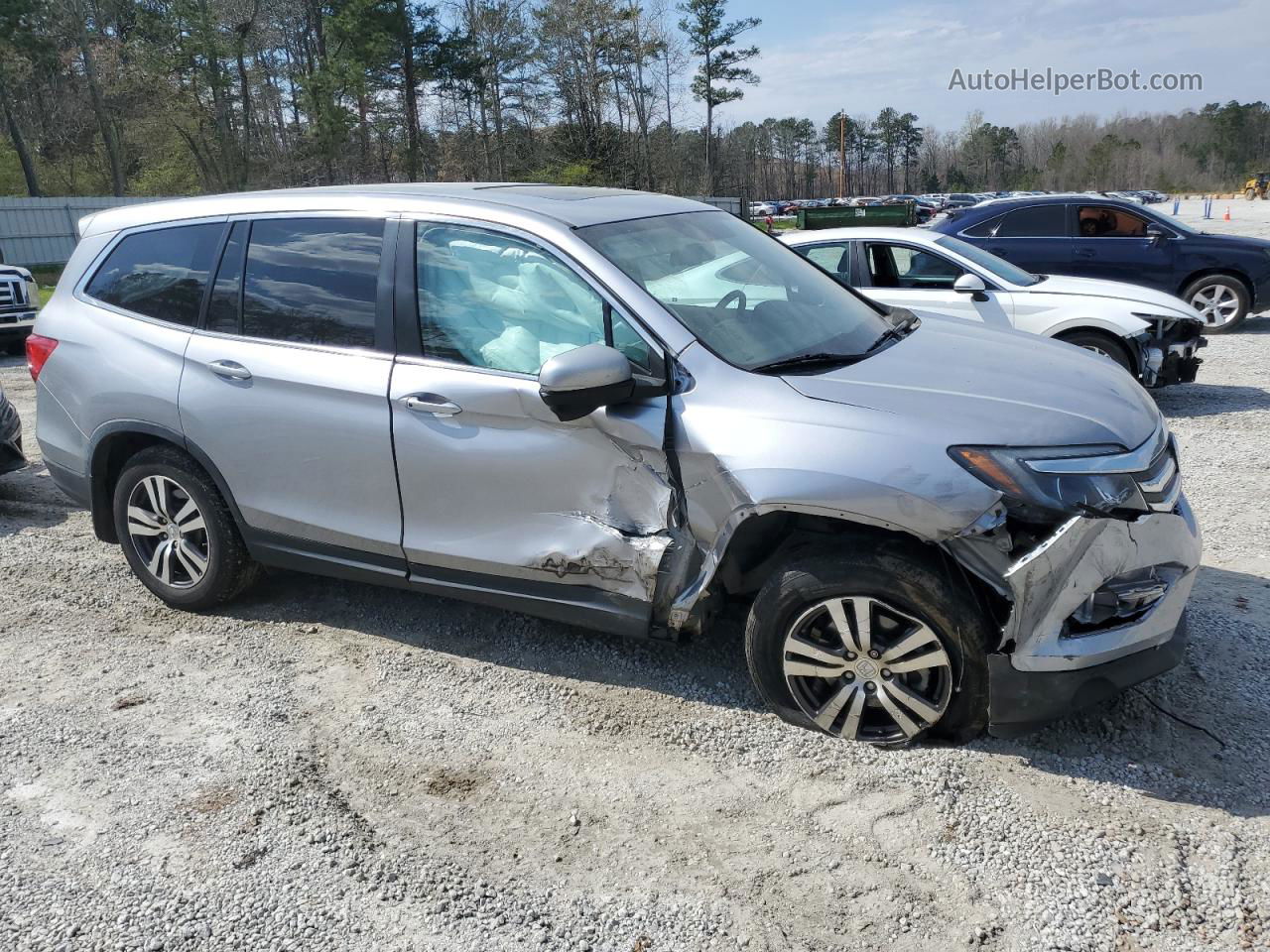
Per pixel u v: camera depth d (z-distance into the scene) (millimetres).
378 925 2686
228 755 3508
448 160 57906
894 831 2961
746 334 3594
